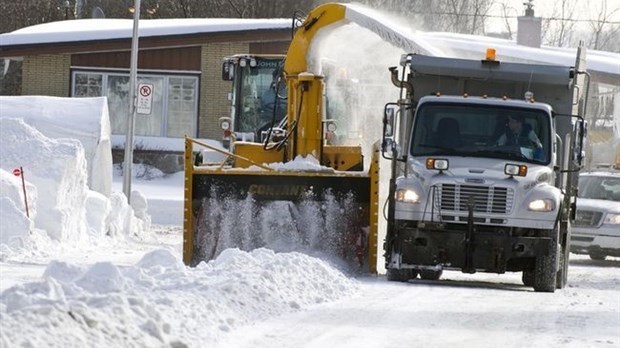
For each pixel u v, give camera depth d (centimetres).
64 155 5775
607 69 11250
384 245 4697
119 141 11512
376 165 4700
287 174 4747
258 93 7238
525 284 4688
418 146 4669
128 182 7594
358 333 2908
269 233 4759
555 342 2891
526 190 4478
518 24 13438
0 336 2130
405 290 4094
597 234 6606
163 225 8194
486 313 3466
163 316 2667
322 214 4750
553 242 4456
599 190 7056
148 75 11712
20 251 5119
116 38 11512
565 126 4881
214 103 11694
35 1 17225
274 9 15488
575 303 3909
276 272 3584
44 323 2281
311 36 5091
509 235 4462
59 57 11694
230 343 2644
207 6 16300
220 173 4778
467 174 4491
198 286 3189
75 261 4962
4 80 16362
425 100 4725
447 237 4462
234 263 3725
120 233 6488
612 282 5197
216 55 11688
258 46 11719
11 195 5288
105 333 2370
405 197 4503
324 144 5125
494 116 4697
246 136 6938
